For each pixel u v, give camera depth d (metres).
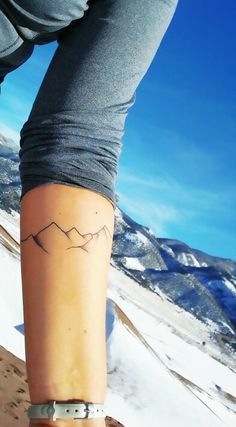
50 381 0.46
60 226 0.49
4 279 3.33
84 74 0.54
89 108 0.52
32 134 0.52
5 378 0.97
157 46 0.59
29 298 0.49
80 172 0.50
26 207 0.51
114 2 0.56
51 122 0.52
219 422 3.48
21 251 0.51
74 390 0.46
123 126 0.56
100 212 0.50
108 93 0.54
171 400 3.37
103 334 0.49
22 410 0.87
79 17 0.57
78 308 0.48
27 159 0.52
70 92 0.53
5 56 0.61
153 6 0.57
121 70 0.55
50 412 0.45
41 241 0.49
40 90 0.56
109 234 0.51
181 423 3.22
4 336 2.58
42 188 0.50
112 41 0.55
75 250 0.49
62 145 0.51
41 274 0.48
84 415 0.46
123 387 3.29
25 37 0.60
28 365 0.47
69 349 0.47
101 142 0.52
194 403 3.57
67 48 0.56
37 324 0.47
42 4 0.55
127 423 2.87
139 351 3.82
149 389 3.38
